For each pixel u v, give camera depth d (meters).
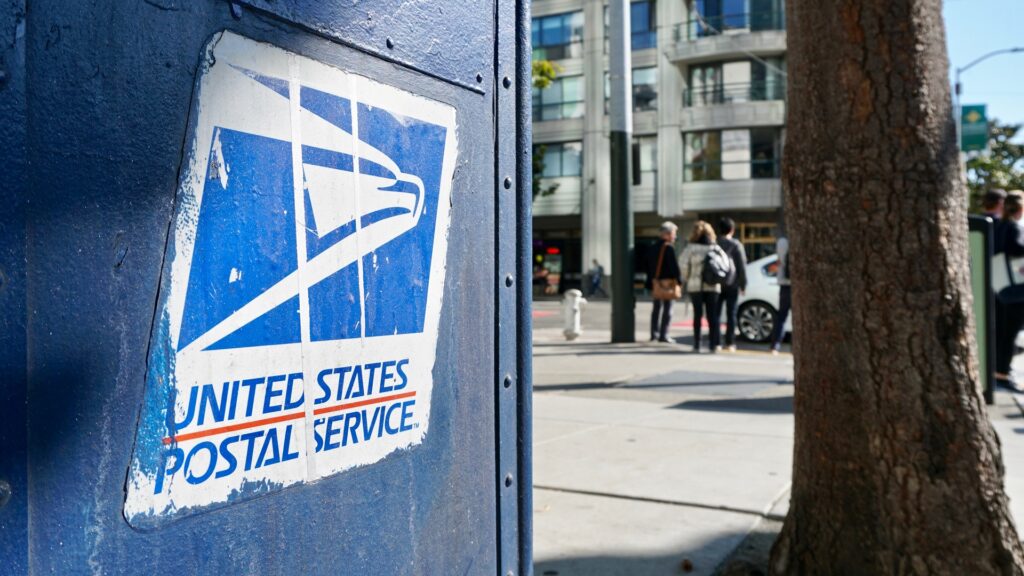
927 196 2.63
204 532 1.12
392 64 1.41
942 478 2.61
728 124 32.41
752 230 33.41
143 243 1.03
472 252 1.62
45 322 0.94
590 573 3.13
